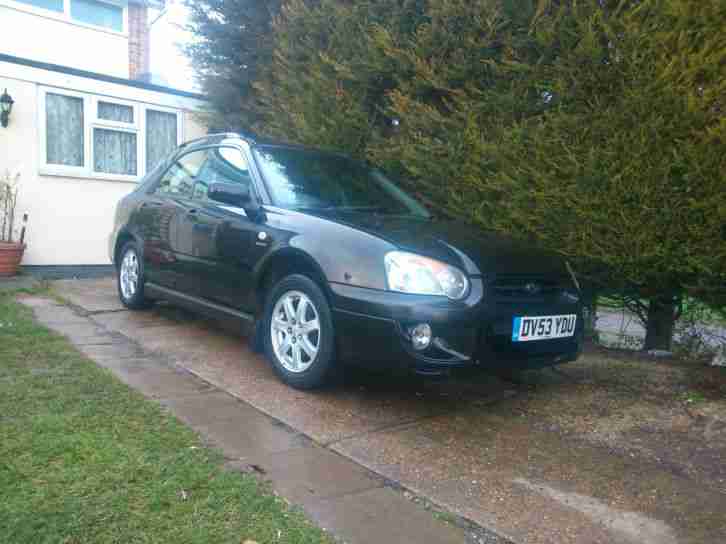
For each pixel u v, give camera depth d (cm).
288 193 445
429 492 279
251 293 432
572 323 396
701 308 504
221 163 505
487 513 265
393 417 367
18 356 420
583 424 377
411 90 556
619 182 425
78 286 754
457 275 348
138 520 230
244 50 949
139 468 268
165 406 354
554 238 473
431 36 530
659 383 451
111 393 359
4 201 793
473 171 508
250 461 293
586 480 303
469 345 343
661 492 294
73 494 244
